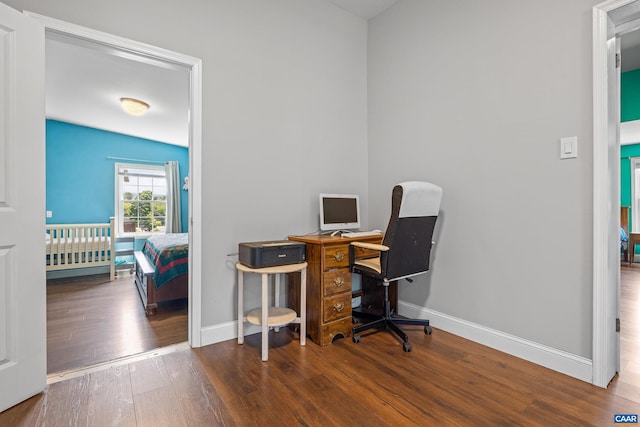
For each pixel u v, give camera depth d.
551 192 1.81
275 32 2.46
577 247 1.72
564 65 1.75
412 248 2.10
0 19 1.41
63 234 4.61
